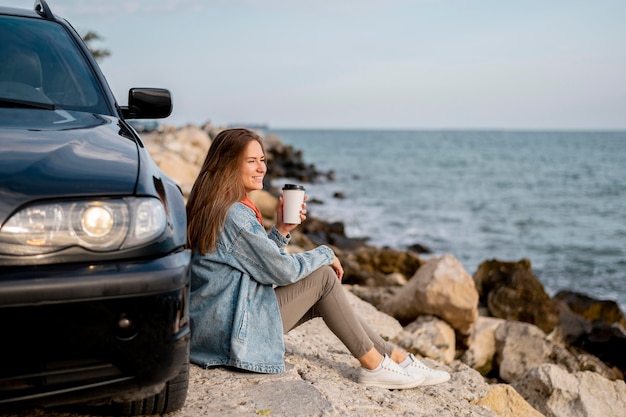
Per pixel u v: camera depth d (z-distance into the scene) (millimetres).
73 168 2402
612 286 17516
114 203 2322
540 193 41062
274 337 3336
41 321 2156
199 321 3322
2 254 2166
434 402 3629
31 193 2240
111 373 2277
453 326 6668
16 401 2189
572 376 5219
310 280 3445
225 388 3152
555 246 22750
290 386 3236
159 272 2303
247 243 3260
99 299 2209
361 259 12570
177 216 2574
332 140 175000
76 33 3545
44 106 3008
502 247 22188
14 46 3234
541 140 174750
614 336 9258
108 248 2277
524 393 5219
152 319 2291
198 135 28281
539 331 7062
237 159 3295
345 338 3504
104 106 3178
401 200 35094
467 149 111812
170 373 2387
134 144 2785
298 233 17859
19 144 2512
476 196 38312
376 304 7762
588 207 34375
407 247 20828
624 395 5145
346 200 34281
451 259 6809
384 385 3584
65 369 2217
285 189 3500
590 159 82312
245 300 3293
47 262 2203
